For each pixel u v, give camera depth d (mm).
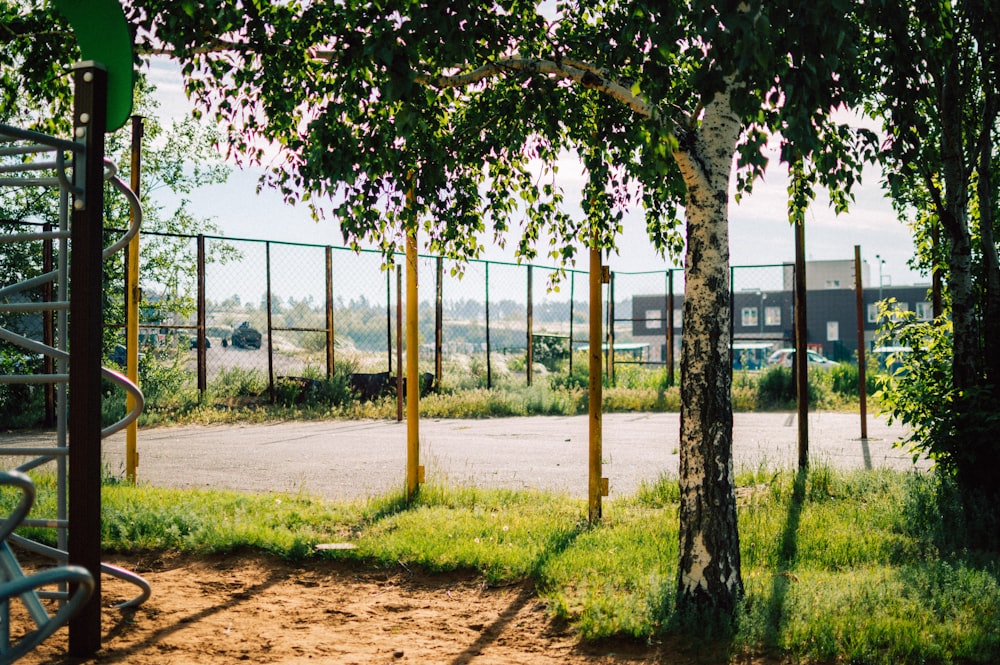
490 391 20719
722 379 4809
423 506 7684
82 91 4023
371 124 4844
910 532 6727
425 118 5031
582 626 4500
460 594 5273
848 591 4949
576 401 21016
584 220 6996
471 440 13961
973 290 8031
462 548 5891
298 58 5250
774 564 5766
